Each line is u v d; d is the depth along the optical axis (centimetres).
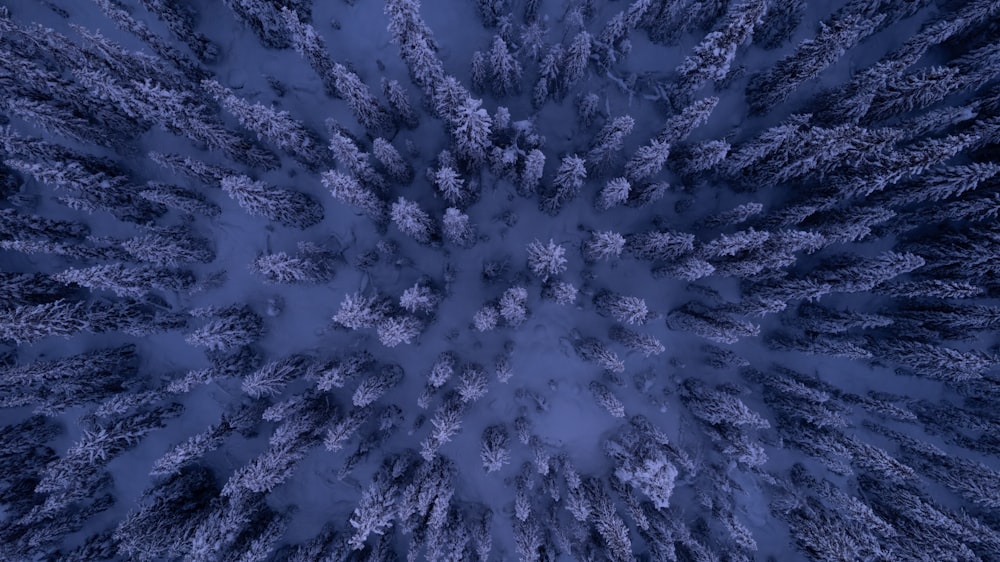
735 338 2198
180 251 2314
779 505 2530
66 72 2209
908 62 2048
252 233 2577
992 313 2169
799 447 2527
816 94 2462
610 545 2255
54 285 2384
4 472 2423
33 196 2481
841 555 2244
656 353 2416
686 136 2211
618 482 2573
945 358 2238
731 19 2008
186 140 2539
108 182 2258
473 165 2359
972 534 2252
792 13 2314
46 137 2420
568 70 2258
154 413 2467
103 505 2566
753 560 2523
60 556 2483
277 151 2517
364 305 2167
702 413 2456
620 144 2217
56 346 2553
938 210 2234
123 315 2377
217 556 2342
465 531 2509
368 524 2122
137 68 2112
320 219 2580
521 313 2269
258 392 2311
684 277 2342
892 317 2495
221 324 2269
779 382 2434
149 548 2230
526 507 2369
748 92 2536
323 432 2438
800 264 2527
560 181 2198
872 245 2514
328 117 2580
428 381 2478
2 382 2175
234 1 2230
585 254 2512
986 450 2486
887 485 2498
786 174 2238
